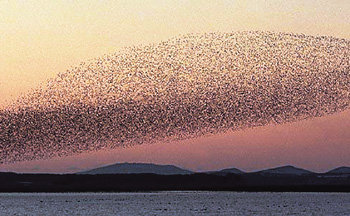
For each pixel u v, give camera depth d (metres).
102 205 91.38
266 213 77.25
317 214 75.88
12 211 81.00
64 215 75.12
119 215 74.81
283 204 93.38
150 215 74.62
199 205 90.81
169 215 75.06
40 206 89.81
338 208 85.00
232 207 86.94
